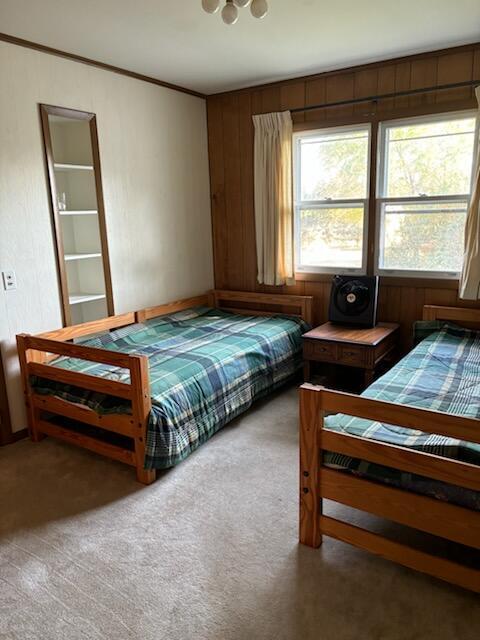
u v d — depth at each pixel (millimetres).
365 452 1800
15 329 2990
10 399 3008
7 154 2848
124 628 1659
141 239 3852
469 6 2564
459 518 1653
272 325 3918
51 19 2586
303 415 1906
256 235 4238
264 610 1722
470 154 3344
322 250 4074
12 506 2371
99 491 2486
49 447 2979
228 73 3689
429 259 3619
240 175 4309
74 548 2064
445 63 3264
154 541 2096
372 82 3545
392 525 2170
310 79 3779
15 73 2844
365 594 1783
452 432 1609
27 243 3000
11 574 1921
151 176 3883
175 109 4047
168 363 2979
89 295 3576
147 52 3168
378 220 3721
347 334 3508
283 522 2209
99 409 2639
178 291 4297
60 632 1649
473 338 3316
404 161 3592
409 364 2828
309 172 4008
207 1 1888
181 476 2605
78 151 3441
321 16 2664
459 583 1700
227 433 3096
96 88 3350
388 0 2479
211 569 1924
